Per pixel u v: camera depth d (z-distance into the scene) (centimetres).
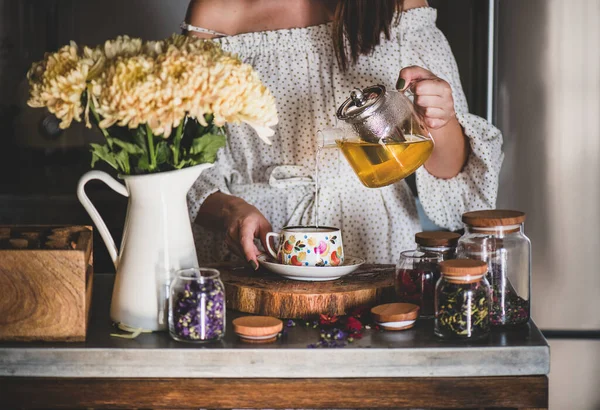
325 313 152
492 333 144
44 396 136
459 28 240
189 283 138
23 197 271
